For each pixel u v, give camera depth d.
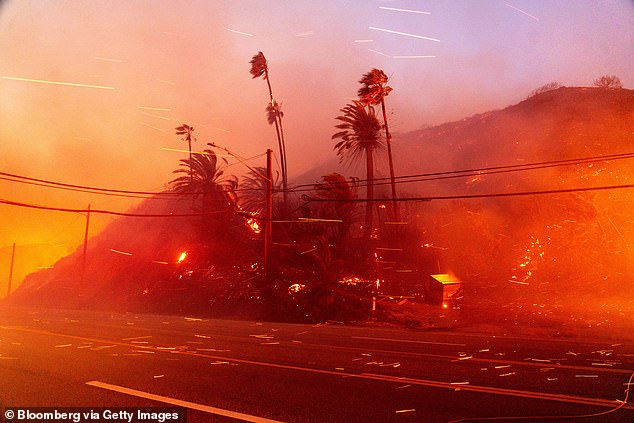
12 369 8.72
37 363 9.34
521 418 5.35
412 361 9.36
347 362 9.28
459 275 30.06
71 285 45.41
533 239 29.72
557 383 7.15
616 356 10.04
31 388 7.14
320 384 7.26
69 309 37.88
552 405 5.90
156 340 13.31
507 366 8.70
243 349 11.30
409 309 23.88
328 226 32.97
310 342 12.75
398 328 19.00
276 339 13.56
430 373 8.04
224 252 35.72
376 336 14.53
